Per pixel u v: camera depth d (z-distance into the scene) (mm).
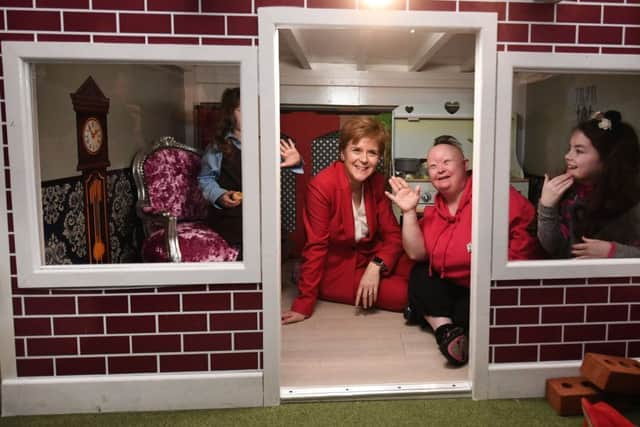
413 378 2521
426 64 4543
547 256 2389
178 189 2393
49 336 2240
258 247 2242
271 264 2254
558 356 2414
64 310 2230
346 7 2141
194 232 2342
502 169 2268
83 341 2254
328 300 3727
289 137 4535
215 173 2307
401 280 3484
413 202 3102
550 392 2338
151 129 2428
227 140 2271
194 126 2316
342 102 4500
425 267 3189
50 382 2252
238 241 2297
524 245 2365
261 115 2174
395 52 4156
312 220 3393
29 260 2178
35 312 2223
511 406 2330
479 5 2180
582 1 2219
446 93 4512
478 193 2279
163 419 2230
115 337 2262
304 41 3771
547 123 2340
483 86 2215
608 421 1722
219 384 2303
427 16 2158
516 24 2201
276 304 2279
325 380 2496
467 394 2410
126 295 2242
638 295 2412
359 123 3338
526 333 2383
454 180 2998
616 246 2416
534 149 2352
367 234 3535
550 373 2398
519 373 2387
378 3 2145
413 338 3047
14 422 2205
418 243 3146
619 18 2240
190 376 2297
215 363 2307
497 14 2188
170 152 2377
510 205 2342
